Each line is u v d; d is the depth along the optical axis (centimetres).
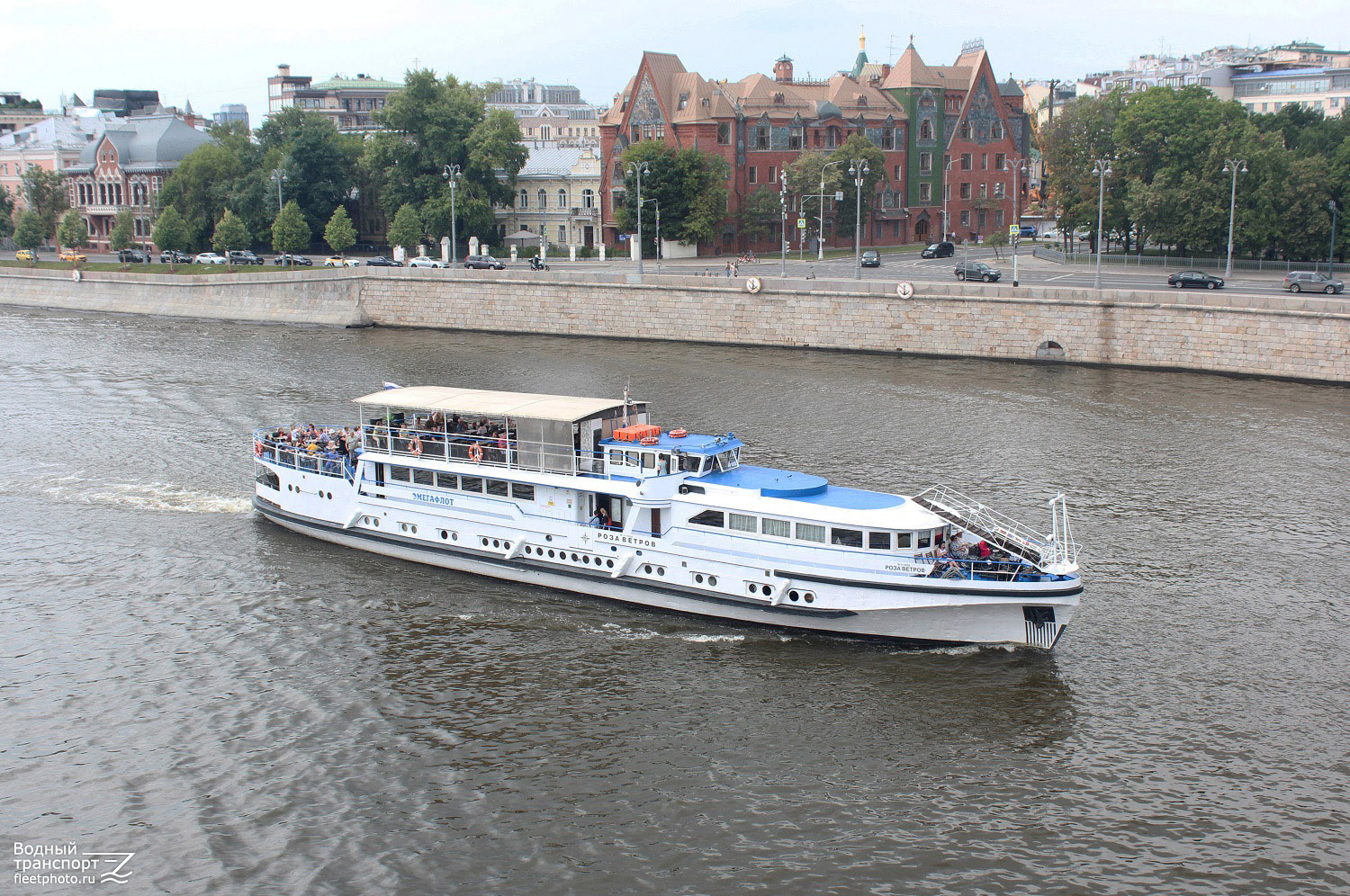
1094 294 7769
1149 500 4738
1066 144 11906
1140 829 2606
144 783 2814
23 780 2820
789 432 5897
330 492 4381
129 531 4519
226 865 2523
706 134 13175
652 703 3172
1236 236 10175
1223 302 7338
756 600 3581
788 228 13950
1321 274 8406
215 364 8212
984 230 15988
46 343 9375
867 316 8581
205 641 3559
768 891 2428
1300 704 3098
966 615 3397
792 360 8281
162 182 16125
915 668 3350
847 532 3441
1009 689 3216
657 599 3759
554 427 3853
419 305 10531
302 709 3152
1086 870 2475
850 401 6681
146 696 3216
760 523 3556
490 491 4028
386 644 3538
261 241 14462
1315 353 7062
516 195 14388
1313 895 2383
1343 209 10088
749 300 9019
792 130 14175
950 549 3466
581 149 15150
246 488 5088
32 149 18188
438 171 13650
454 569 4134
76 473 5284
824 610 3497
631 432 3831
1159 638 3491
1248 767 2822
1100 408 6431
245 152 14988
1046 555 3462
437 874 2492
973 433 5856
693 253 13125
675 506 3681
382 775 2842
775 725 3055
